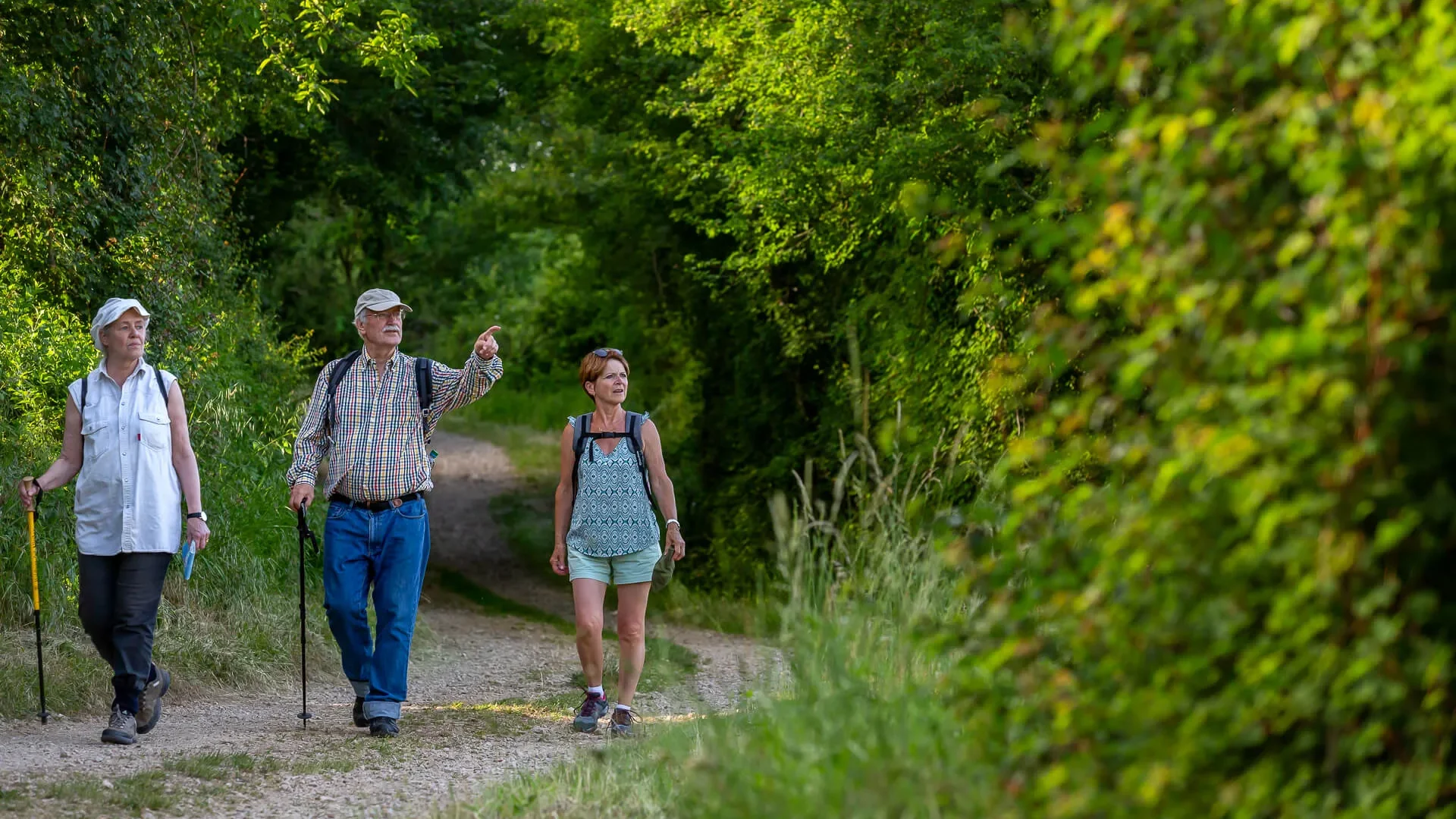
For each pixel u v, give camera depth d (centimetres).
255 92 3353
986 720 646
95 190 2508
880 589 944
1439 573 555
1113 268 582
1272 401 537
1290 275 521
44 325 2067
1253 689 548
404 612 1428
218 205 3144
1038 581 610
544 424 8669
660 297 4712
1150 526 552
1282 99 539
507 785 1077
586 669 1438
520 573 4350
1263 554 533
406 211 4416
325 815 1030
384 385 1434
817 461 3631
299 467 1428
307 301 6216
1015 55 2081
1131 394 588
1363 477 520
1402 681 529
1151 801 544
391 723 1403
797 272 3628
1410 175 525
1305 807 540
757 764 781
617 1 3578
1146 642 572
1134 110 593
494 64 4247
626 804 993
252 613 2091
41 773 1149
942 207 763
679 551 1420
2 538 1769
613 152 4250
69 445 1366
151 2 2592
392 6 3412
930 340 2734
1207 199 552
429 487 1457
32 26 2395
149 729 1405
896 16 2395
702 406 4575
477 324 9162
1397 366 518
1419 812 540
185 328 2695
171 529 1367
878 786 675
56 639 1712
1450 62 506
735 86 3102
